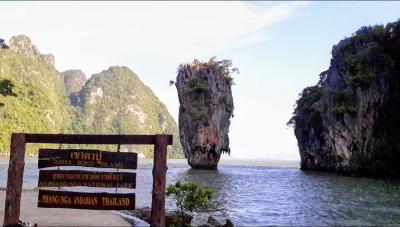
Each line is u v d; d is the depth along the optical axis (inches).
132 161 356.8
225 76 4062.5
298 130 3907.5
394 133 2741.1
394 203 1115.3
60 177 358.9
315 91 3796.8
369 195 1362.0
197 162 3806.6
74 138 361.7
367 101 2778.1
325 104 3122.5
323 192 1476.4
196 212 878.4
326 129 3174.2
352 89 2861.7
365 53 2849.4
